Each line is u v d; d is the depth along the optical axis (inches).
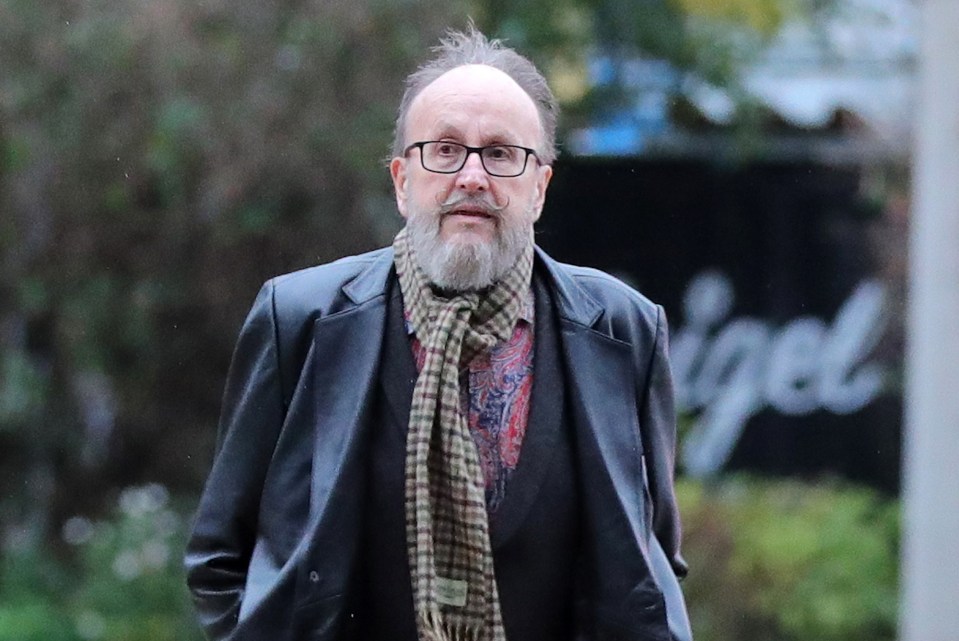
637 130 1342.3
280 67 1095.6
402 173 375.6
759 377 1343.5
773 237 1357.0
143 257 1169.4
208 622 377.1
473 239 355.6
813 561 1216.2
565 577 366.9
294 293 376.5
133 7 1108.5
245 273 1137.4
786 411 1348.4
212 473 378.3
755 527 1234.0
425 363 358.3
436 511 355.9
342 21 1080.8
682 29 1339.8
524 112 361.4
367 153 1089.4
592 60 1332.4
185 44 1100.5
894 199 1359.5
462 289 361.4
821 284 1354.6
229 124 1092.5
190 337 1207.6
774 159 1364.4
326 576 353.7
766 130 1374.3
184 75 1099.3
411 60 1085.8
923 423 814.5
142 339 1201.4
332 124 1088.8
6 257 1191.6
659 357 386.0
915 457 820.0
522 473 360.5
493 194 356.5
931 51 800.9
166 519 1259.8
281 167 1094.4
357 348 366.6
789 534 1224.2
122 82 1119.6
